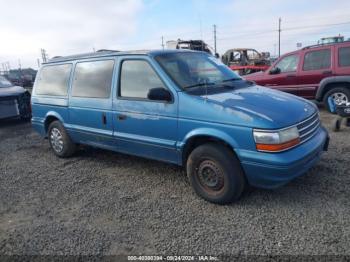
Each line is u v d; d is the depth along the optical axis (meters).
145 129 4.36
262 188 3.93
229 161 3.61
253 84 4.85
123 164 5.52
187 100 3.89
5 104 9.79
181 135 3.97
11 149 7.07
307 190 4.00
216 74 4.66
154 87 4.24
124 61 4.67
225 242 3.09
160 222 3.53
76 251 3.11
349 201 3.67
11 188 4.77
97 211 3.88
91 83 5.17
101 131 5.01
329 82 8.23
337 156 5.08
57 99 5.78
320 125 4.28
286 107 3.74
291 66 9.05
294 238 3.07
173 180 4.68
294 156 3.39
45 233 3.46
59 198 4.32
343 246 2.90
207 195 3.87
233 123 3.53
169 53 4.58
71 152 5.99
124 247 3.13
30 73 37.88
